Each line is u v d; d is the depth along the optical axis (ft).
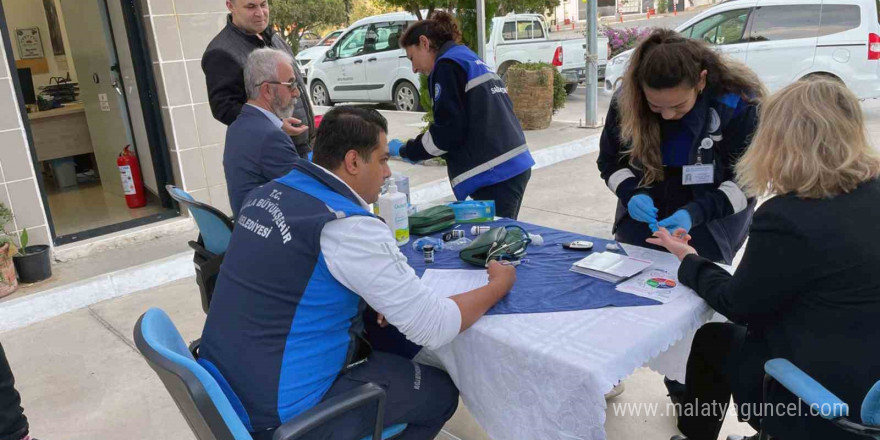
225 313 5.42
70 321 12.52
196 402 4.42
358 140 5.65
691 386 7.29
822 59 25.11
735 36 26.94
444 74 9.96
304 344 5.33
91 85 19.39
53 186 22.03
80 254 14.92
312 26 77.20
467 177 10.50
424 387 6.12
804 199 5.09
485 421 5.91
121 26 16.58
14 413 6.95
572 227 16.39
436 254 7.65
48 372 10.59
